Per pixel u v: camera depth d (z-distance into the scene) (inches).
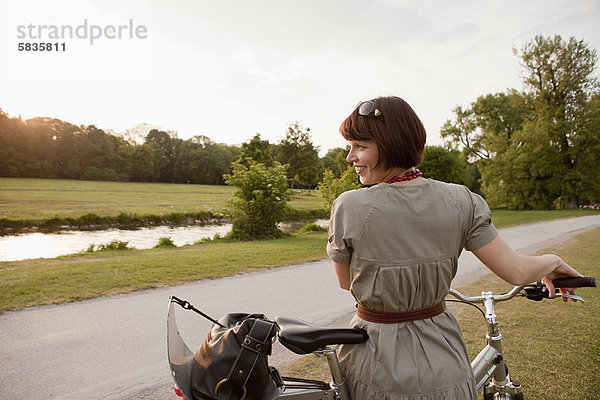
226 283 265.1
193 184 4106.8
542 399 113.6
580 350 150.3
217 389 42.9
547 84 1659.7
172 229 914.7
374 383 45.0
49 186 2298.2
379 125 46.4
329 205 641.6
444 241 44.9
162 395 118.0
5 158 3248.0
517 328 175.5
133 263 315.9
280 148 2472.9
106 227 930.7
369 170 49.4
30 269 284.8
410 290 44.6
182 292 238.1
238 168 621.6
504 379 66.8
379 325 46.4
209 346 45.7
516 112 1875.0
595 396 115.3
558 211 1408.7
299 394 47.8
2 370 132.5
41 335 163.9
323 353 48.3
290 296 237.6
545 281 55.6
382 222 44.0
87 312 194.2
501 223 847.7
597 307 210.4
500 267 46.6
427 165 1566.2
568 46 1620.3
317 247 461.4
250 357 43.5
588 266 327.0
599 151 1555.1
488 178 1685.5
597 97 1622.8
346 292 247.9
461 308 206.7
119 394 118.0
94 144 3875.5
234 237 588.7
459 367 46.4
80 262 323.6
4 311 192.7
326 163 3863.2
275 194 603.5
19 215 950.4
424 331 45.6
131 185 3009.4
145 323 180.1
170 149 4586.6
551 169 1578.5
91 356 144.5
